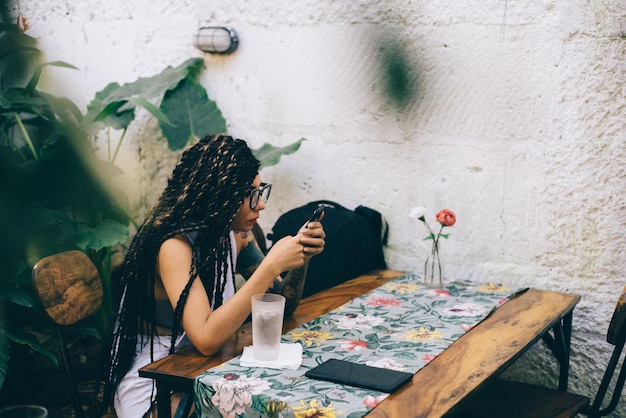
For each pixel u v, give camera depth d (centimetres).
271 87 340
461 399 171
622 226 278
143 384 224
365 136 321
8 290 295
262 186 234
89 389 342
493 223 300
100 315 361
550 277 293
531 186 291
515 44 286
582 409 245
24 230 317
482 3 289
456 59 297
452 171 305
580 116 279
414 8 302
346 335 218
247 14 340
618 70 271
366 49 314
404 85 309
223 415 177
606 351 286
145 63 372
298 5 327
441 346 208
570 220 286
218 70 352
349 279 301
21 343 315
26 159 362
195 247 218
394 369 188
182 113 350
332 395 171
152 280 220
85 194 357
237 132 353
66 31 390
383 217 321
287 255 212
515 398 247
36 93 359
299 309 249
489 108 294
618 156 275
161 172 378
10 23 382
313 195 337
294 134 338
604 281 283
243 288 207
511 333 222
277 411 168
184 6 356
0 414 215
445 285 279
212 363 198
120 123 348
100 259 358
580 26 274
